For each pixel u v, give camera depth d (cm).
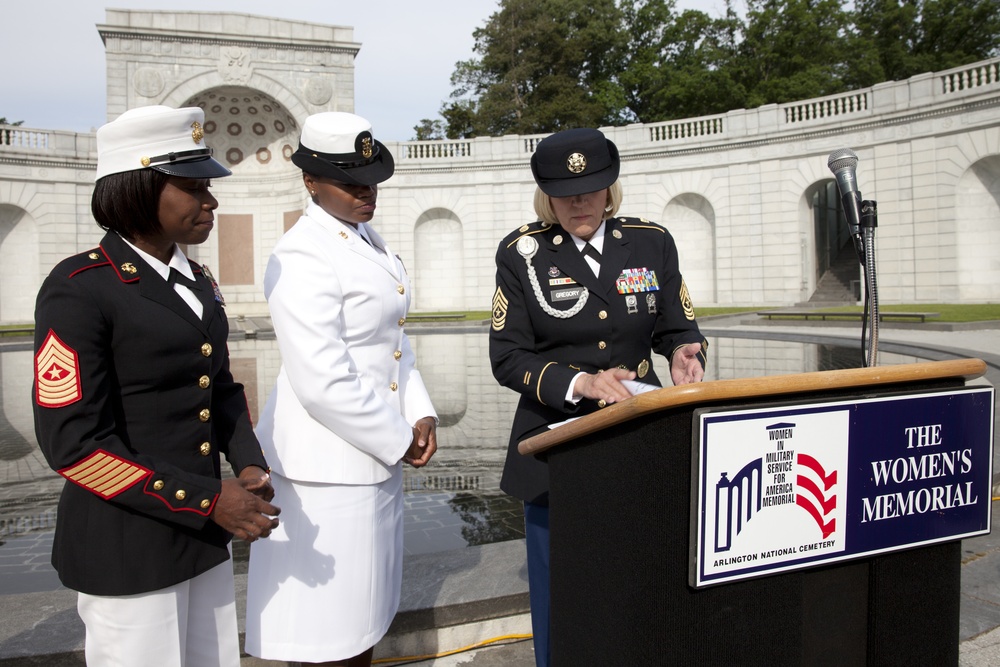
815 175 2803
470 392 1141
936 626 192
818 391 174
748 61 3850
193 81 3156
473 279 3372
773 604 168
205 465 220
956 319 1773
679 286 294
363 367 259
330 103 3325
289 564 249
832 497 170
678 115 3972
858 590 182
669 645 161
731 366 1209
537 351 285
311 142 256
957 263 2458
